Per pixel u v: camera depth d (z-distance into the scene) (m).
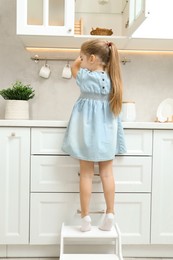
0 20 2.25
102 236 1.60
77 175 1.76
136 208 1.78
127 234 1.77
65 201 1.76
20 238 1.75
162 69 2.30
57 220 1.76
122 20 2.29
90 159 1.63
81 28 2.09
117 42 2.06
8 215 1.75
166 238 1.78
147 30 1.98
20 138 1.74
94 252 1.81
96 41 1.69
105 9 2.30
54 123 1.73
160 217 1.78
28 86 2.19
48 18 1.91
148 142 1.76
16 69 2.26
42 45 2.17
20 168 1.74
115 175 1.77
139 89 2.29
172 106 2.23
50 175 1.75
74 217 1.77
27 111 2.06
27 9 1.90
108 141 1.64
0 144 1.74
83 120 1.65
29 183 1.75
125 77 2.29
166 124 1.75
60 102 2.28
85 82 1.65
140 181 1.78
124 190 1.77
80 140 1.65
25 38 1.99
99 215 1.78
